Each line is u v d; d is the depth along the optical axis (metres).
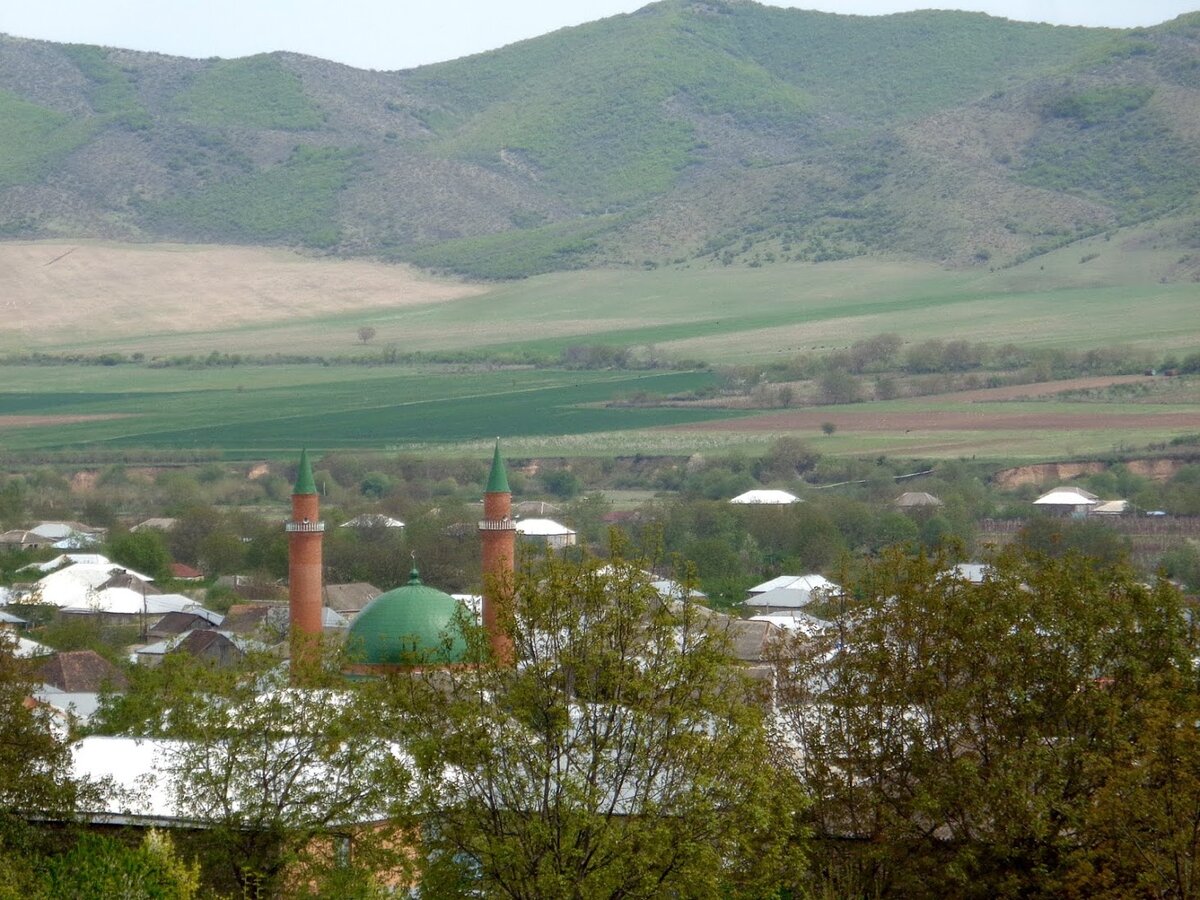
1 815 108.81
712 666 98.12
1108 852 92.31
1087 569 110.25
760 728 98.06
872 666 107.56
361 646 134.00
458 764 98.25
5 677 114.81
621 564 102.25
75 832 112.19
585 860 94.44
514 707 98.38
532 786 98.25
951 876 96.81
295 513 177.12
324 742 111.75
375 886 103.06
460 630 107.81
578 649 99.44
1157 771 91.06
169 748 116.69
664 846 92.94
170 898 98.44
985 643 105.44
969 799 98.50
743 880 96.81
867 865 102.44
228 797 111.75
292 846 108.38
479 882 97.12
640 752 97.12
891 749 105.69
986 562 134.00
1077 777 98.69
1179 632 103.88
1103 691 102.25
